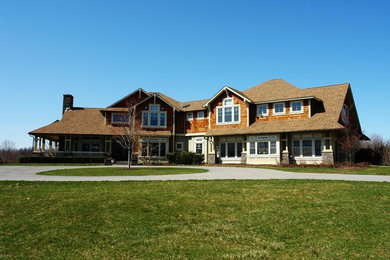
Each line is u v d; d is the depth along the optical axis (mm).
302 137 30672
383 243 7215
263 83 37906
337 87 33781
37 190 13383
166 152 38844
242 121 34594
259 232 8047
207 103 36812
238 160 34375
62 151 37562
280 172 21141
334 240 7457
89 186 14328
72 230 8422
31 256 6957
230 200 11000
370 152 33594
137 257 6777
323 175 18344
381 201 10531
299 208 9914
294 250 6953
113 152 40031
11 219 9406
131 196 11688
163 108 39906
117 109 39938
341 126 27906
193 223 8805
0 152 53500
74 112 42844
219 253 6867
